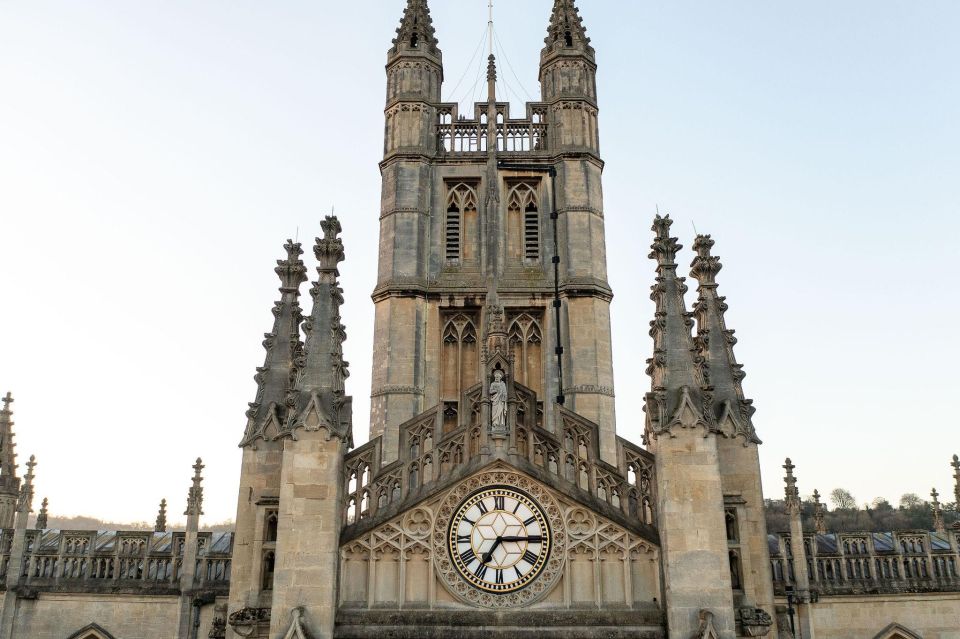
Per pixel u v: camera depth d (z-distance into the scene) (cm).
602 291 4450
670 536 2738
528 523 2869
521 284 4472
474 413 3067
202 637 4575
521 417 3052
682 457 2811
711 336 3416
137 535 4847
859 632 4653
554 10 5147
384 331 4356
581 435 3006
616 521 2845
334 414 2886
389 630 2720
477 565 2822
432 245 4575
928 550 4781
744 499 3153
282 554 2719
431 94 4916
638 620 2748
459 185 4719
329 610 2675
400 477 2967
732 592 2941
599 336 4375
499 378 3017
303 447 2827
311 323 3005
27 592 4644
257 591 2934
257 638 2848
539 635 2723
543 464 2973
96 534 4844
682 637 2642
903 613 4678
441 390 4328
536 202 4700
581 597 2805
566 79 4884
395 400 4212
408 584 2816
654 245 3153
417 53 4912
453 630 2727
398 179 4631
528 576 2814
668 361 2952
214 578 4709
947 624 4659
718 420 3259
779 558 4759
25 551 4775
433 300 4441
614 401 4328
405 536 2855
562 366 4322
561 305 4425
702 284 3519
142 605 4662
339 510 2828
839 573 4772
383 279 4478
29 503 4819
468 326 4444
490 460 2886
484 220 4600
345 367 3005
